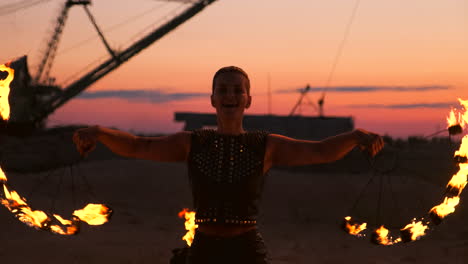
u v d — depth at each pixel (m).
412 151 16.09
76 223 3.20
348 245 9.83
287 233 11.78
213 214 2.88
